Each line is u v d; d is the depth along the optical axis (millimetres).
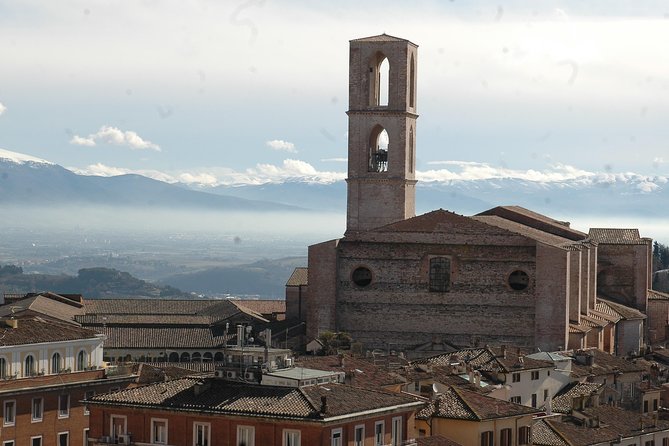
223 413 137875
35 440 183125
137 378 196750
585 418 185000
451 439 156500
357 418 138125
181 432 141250
